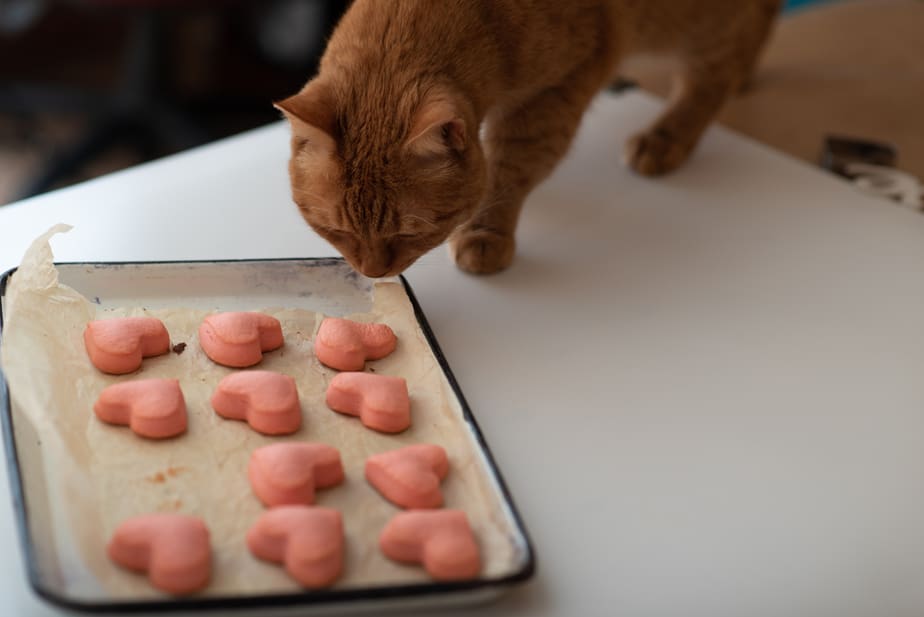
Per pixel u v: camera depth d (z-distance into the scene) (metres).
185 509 0.69
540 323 0.90
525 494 0.75
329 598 0.63
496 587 0.65
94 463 0.71
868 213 1.10
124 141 1.85
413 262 0.88
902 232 1.07
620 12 0.99
